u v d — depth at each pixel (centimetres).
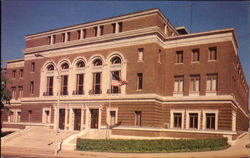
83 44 4216
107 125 3781
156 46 3625
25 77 4847
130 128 3600
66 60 4372
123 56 3828
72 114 4162
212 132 3356
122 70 3803
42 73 4603
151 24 3650
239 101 4506
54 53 4525
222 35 3488
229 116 3316
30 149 3052
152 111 3500
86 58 4169
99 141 2817
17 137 3722
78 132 3669
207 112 3459
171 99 3725
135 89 3675
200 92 3566
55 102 4338
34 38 4862
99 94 3947
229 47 3428
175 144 2745
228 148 2961
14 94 5381
